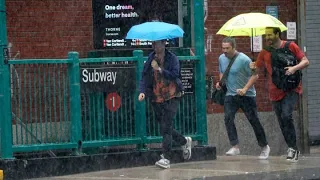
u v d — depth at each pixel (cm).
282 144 4334
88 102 3067
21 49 3603
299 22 4356
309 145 4406
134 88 3162
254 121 3362
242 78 3316
